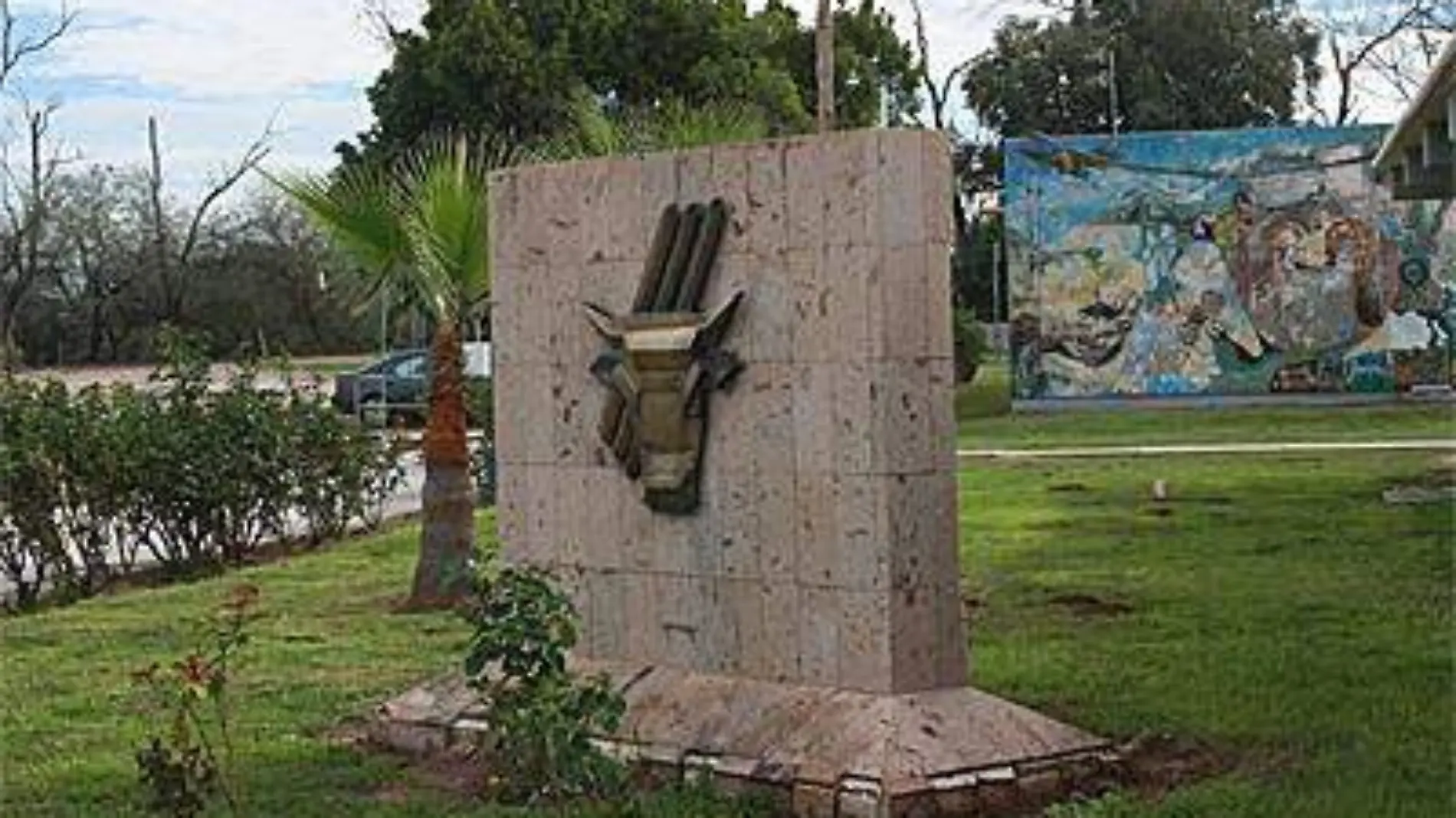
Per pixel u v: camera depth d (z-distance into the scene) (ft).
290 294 171.01
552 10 135.95
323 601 50.47
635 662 31.01
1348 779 27.27
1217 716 31.53
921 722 26.96
